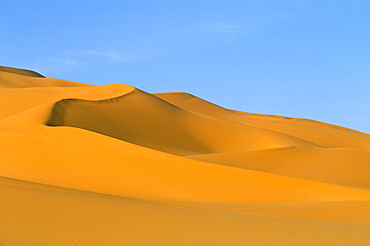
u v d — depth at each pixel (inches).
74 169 1334.9
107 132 2253.9
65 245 502.9
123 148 1398.9
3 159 1414.9
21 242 492.4
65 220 619.2
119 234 576.4
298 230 645.3
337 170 2080.5
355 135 4119.1
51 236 536.1
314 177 1969.7
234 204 1067.9
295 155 2242.9
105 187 1205.7
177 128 2632.9
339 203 1029.2
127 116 2561.5
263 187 1182.9
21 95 2876.5
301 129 3998.5
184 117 2817.4
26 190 769.6
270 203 1093.1
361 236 624.7
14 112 2576.3
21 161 1396.4
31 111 2087.8
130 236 571.2
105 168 1323.8
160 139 2422.5
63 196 757.9
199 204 1046.4
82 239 538.0
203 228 631.2
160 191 1178.6
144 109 2716.5
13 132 1605.6
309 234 625.9
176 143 2444.6
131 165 1320.1
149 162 1315.2
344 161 2215.8
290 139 2940.5
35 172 1326.3
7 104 2694.4
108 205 725.9
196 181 1226.0
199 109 4471.0
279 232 629.6
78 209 679.1
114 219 644.7
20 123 1729.8
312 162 2180.1
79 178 1273.4
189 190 1179.9
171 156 1328.7
